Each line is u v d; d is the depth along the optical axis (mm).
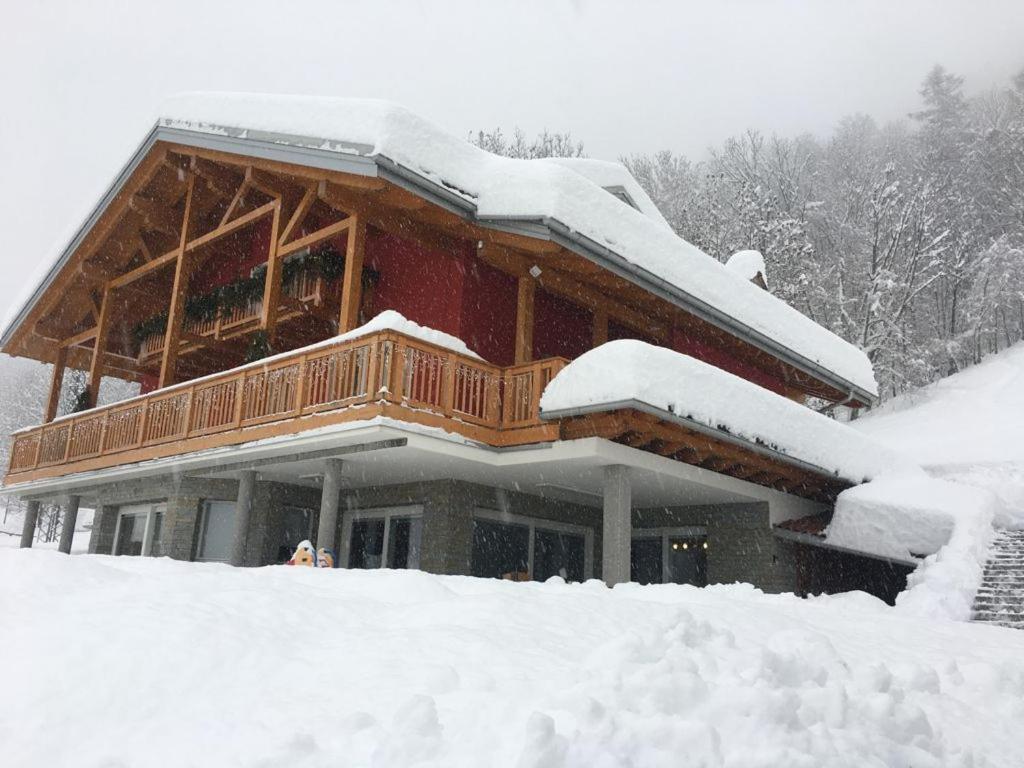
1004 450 19641
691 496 13609
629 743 3252
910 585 11367
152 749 3443
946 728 4473
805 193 42938
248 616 4828
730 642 4547
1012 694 5129
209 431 11953
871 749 3719
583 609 5527
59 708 3703
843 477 13750
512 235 10992
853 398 17906
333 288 13664
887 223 34156
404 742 3275
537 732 3150
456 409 10461
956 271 34719
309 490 13727
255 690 3975
